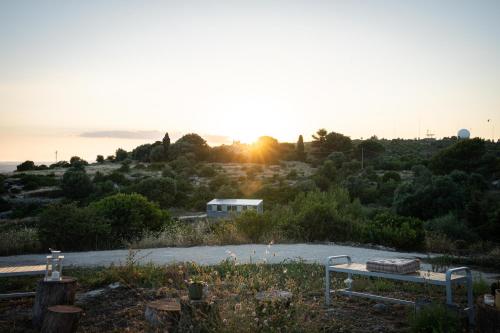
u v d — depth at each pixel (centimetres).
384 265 685
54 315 559
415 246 1577
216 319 520
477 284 821
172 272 849
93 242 1468
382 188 5056
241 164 10006
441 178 3019
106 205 1634
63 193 5919
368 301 755
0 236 1405
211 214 4609
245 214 1673
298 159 10762
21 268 755
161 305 593
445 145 10800
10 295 749
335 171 6881
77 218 1447
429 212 2898
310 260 1180
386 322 634
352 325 616
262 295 573
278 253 1323
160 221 1742
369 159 9175
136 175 7781
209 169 8044
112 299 741
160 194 5550
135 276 849
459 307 599
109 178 6756
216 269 939
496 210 2525
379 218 1709
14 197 5794
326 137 11019
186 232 1625
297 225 1711
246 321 511
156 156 10262
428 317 557
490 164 5475
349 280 798
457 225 1952
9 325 621
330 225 1688
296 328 539
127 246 1488
